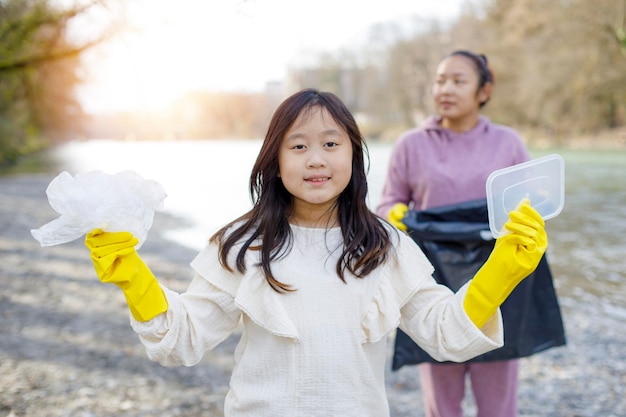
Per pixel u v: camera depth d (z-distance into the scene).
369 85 49.78
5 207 12.84
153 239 9.16
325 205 1.58
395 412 3.32
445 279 2.38
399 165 2.57
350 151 1.53
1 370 3.73
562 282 6.31
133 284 1.35
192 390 3.53
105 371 3.78
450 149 2.46
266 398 1.44
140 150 40.09
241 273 1.50
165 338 1.40
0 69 6.83
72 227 1.28
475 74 2.45
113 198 1.30
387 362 4.10
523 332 2.32
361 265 1.49
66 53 6.24
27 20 5.97
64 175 1.29
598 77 21.83
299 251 1.53
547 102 25.62
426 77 43.41
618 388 3.58
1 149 25.78
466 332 1.44
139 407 3.28
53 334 4.53
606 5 19.73
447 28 40.00
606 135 26.89
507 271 1.38
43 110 11.77
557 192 1.48
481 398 2.43
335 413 1.42
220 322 1.53
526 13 22.67
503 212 1.44
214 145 48.28
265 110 51.00
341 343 1.44
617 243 8.38
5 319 4.91
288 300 1.46
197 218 11.53
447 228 2.35
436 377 2.47
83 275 6.75
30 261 7.50
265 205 1.55
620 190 14.15
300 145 1.50
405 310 1.60
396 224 2.41
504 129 2.49
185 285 6.27
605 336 4.55
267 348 1.48
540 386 3.63
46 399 3.33
